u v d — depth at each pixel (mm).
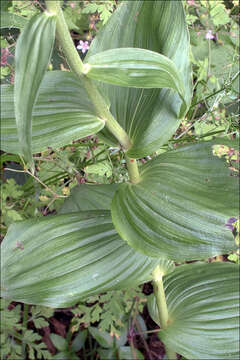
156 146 417
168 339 529
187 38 408
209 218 378
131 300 632
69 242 444
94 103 377
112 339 656
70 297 432
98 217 459
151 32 424
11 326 579
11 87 395
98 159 619
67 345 672
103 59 341
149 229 394
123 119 437
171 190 400
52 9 312
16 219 599
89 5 596
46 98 389
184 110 405
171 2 407
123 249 453
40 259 433
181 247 383
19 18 367
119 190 426
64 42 332
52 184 640
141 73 341
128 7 430
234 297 542
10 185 607
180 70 411
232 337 516
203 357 513
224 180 387
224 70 692
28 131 292
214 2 647
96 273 442
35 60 296
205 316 535
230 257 584
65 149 609
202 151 406
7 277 427
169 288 574
